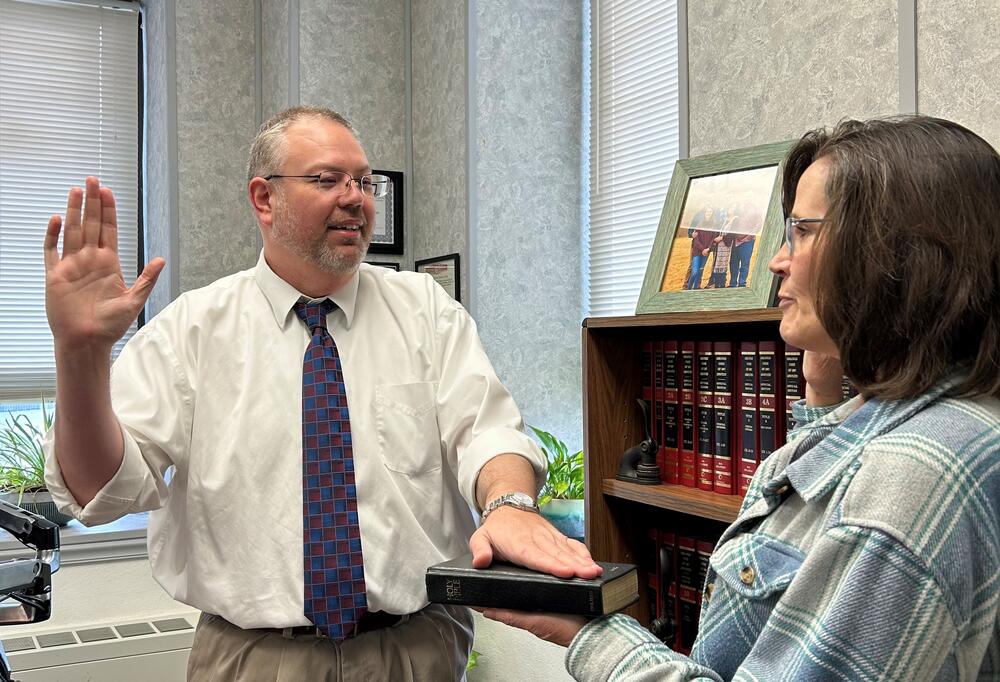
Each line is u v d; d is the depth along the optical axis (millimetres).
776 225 1799
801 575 826
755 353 1750
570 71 3361
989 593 764
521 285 3279
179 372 1704
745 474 1773
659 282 2047
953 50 1699
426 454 1766
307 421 1694
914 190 812
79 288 1361
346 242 1699
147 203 3875
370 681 1624
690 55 2369
